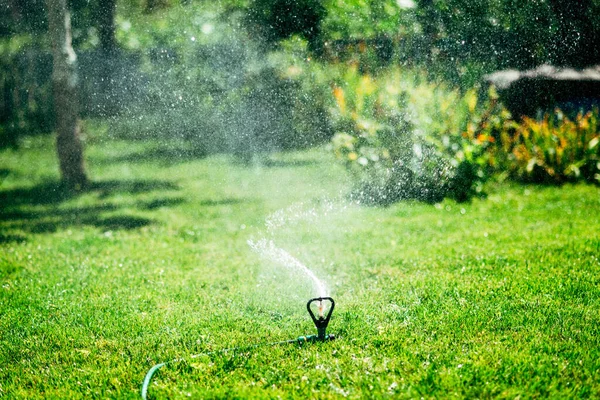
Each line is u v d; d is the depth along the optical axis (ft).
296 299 14.76
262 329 12.93
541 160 29.14
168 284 16.26
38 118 48.24
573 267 16.15
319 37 42.96
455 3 37.09
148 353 11.91
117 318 13.78
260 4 43.39
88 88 49.34
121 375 11.02
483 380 10.14
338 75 41.37
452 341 11.85
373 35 40.83
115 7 50.11
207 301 14.84
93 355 11.94
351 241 20.48
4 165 39.06
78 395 10.40
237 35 45.62
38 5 48.29
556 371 10.35
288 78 44.01
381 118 30.86
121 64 49.16
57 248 20.76
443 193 27.02
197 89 46.98
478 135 28.94
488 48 36.45
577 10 34.47
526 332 12.12
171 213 26.43
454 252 18.35
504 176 29.32
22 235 23.04
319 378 10.41
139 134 48.21
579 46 34.96
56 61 31.65
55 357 11.93
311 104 43.37
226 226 23.76
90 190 32.09
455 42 37.35
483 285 15.05
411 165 27.99
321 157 37.83
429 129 28.86
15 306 14.92
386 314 13.38
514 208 24.64
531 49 35.60
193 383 10.52
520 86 34.22
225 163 38.17
